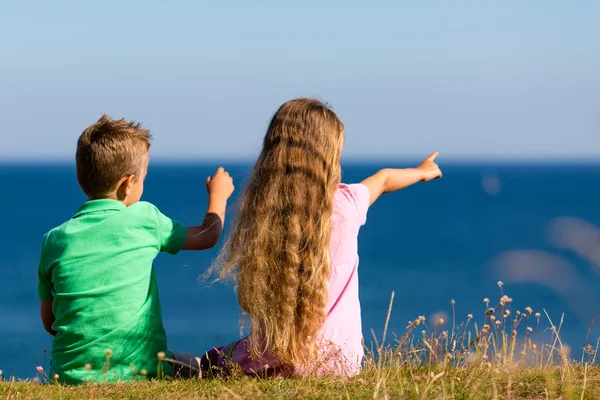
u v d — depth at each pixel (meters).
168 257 110.50
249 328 5.31
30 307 74.44
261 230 5.03
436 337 5.66
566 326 42.81
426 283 87.38
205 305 75.12
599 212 183.50
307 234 5.02
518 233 140.75
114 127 5.60
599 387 4.93
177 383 5.05
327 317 5.24
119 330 5.27
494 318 5.85
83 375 5.25
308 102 5.40
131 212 5.44
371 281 90.06
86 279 5.29
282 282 4.97
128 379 5.30
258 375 5.21
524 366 5.69
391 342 5.92
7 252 118.94
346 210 5.30
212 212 5.89
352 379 5.02
